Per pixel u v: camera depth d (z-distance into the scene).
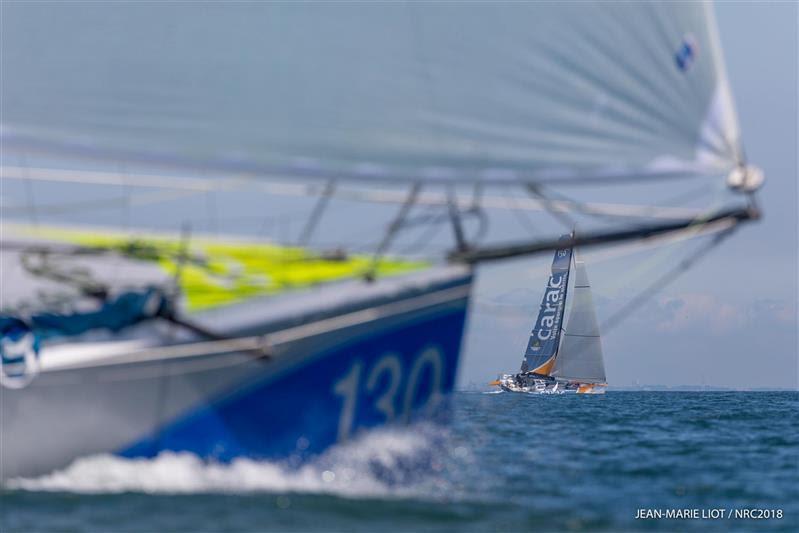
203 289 37.94
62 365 37.44
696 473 51.06
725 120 34.31
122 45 35.94
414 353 38.78
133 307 37.50
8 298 38.19
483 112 33.53
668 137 33.66
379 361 38.44
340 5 34.75
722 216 35.81
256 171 33.84
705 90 34.09
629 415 107.94
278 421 37.78
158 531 31.88
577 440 67.06
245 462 37.56
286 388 37.78
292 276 38.34
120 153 34.81
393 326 38.44
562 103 33.34
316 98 34.28
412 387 38.97
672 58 33.91
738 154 34.44
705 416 107.75
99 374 37.28
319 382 37.94
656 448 63.28
